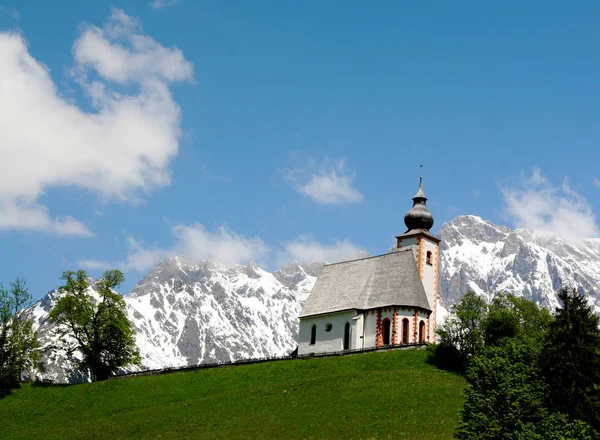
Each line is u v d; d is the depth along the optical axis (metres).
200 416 113.19
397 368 125.31
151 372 141.25
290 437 101.25
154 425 112.12
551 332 98.25
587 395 92.56
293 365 131.75
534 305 146.62
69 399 132.00
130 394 130.25
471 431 83.62
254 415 110.56
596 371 94.06
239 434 104.12
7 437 117.00
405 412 105.12
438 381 117.75
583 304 98.50
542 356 97.25
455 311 137.25
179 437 106.00
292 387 120.62
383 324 144.25
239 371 132.75
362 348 140.00
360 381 119.06
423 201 163.00
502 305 143.00
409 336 143.25
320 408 110.06
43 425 121.31
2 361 140.50
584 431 82.06
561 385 92.94
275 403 114.50
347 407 109.06
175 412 116.50
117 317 156.00
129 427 113.00
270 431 103.94
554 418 83.75
